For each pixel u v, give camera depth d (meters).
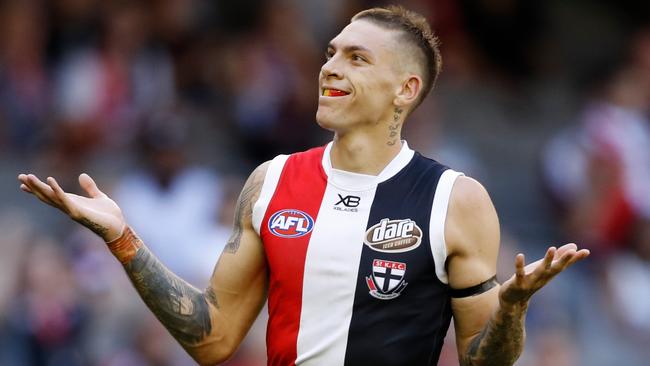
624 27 34.00
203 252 22.41
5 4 27.05
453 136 28.73
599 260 26.12
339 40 10.48
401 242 10.12
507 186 28.41
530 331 22.83
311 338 10.12
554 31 33.03
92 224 10.07
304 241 10.23
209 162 25.97
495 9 30.77
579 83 32.22
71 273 21.17
